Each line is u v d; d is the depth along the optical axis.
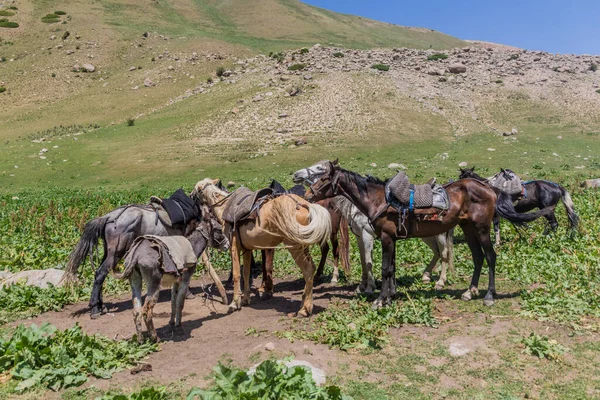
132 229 9.55
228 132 45.28
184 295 8.08
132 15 93.25
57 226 17.97
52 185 34.34
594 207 16.47
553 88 54.50
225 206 9.59
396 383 6.10
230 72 63.88
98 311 9.25
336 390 5.46
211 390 5.59
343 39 98.38
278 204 8.34
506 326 7.60
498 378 6.13
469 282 10.30
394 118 46.62
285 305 9.51
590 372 6.17
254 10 110.19
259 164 36.81
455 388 5.96
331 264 12.74
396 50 66.00
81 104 60.12
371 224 8.88
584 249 11.50
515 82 56.31
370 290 9.77
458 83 56.38
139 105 58.38
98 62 73.00
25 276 11.00
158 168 37.59
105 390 6.16
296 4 120.75
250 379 5.61
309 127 45.03
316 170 11.03
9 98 62.72
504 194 8.81
